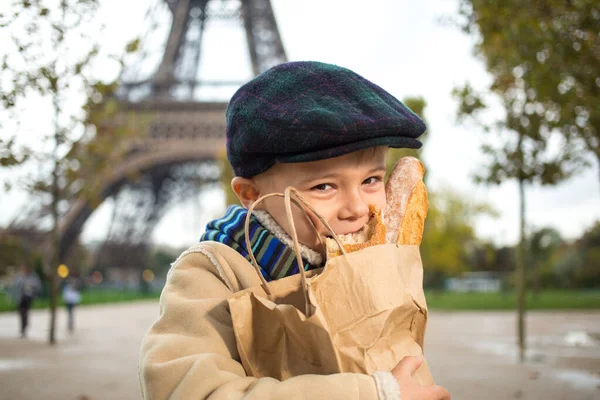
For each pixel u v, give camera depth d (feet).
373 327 4.22
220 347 4.38
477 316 80.69
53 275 48.44
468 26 34.99
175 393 3.99
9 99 33.27
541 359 34.96
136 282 216.74
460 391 24.14
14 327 65.72
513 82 38.17
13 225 95.96
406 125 4.72
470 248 211.82
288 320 4.08
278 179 4.94
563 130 37.35
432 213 136.77
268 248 4.93
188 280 4.85
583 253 207.21
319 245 4.93
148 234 139.23
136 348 44.57
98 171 52.11
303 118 4.48
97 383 28.35
